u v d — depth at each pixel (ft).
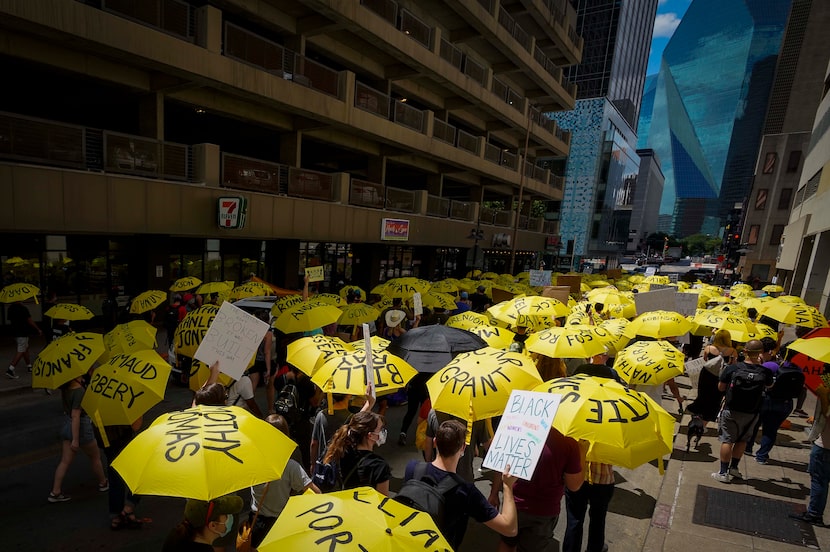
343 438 11.10
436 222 76.59
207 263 54.13
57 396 27.32
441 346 18.65
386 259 80.43
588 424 10.39
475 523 16.20
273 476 8.38
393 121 63.31
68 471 18.65
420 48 62.34
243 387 17.89
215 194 43.62
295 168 52.19
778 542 14.66
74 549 13.85
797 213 89.86
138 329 20.89
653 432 10.48
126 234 43.98
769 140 161.68
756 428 18.28
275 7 49.93
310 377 16.01
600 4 228.22
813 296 62.18
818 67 165.27
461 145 79.66
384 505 7.03
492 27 75.15
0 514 15.48
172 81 40.83
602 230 213.05
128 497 14.90
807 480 18.79
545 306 25.99
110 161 36.42
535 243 116.98
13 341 38.40
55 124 33.06
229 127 57.82
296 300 26.81
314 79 51.98
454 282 53.47
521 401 9.52
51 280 41.65
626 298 40.37
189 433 8.64
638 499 17.95
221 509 8.13
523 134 101.19
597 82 230.48
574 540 12.47
